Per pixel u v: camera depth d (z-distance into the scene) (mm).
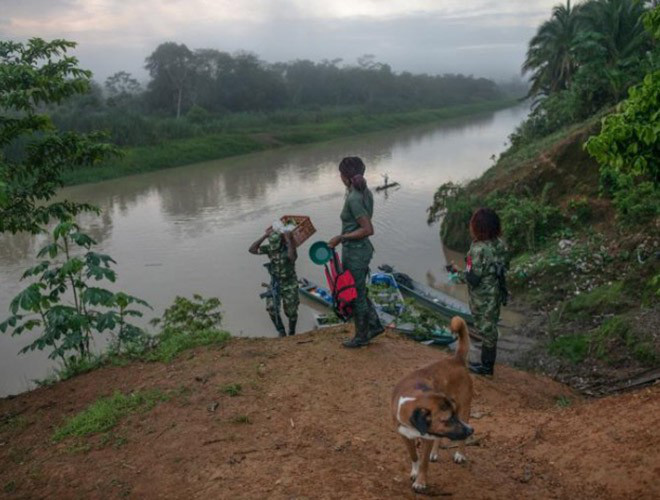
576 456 4547
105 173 44625
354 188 6141
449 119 100062
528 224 19156
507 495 4105
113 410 5379
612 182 18500
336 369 6195
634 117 5543
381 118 86375
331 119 81688
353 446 4715
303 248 22906
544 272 16203
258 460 4348
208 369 6109
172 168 50219
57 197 36844
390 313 11555
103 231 27625
